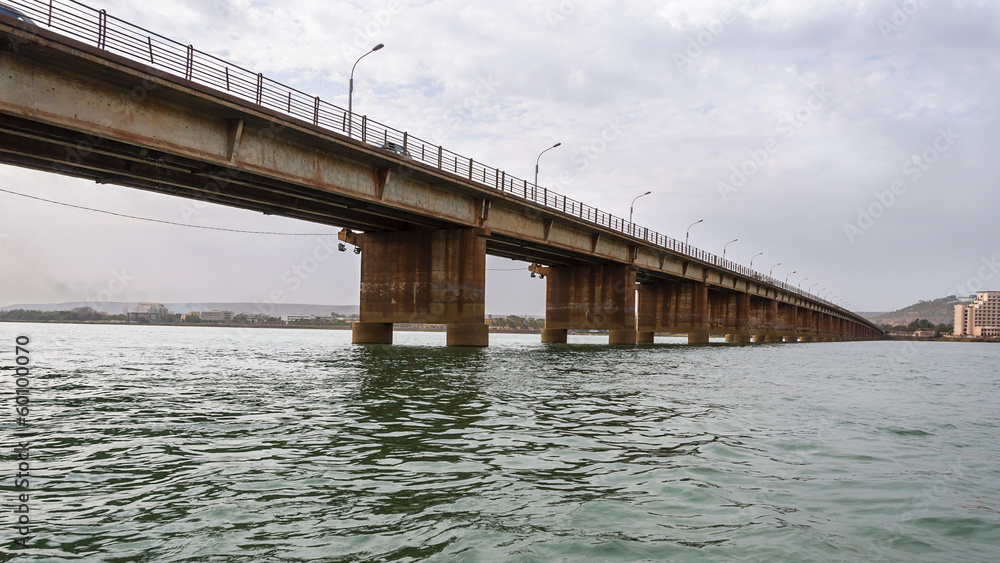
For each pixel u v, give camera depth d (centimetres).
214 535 625
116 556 567
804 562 583
